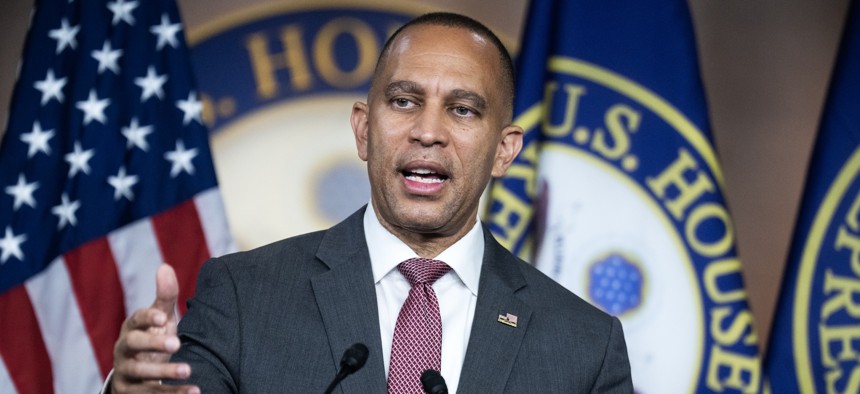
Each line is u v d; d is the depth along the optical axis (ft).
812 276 43.16
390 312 21.83
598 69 43.47
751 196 43.60
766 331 42.96
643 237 42.60
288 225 41.63
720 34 44.32
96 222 39.63
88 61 40.81
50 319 38.93
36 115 40.37
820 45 44.47
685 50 43.86
